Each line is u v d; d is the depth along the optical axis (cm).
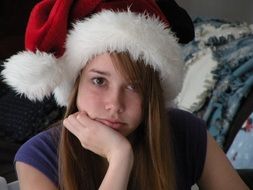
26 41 80
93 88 77
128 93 77
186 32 90
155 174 86
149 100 80
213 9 238
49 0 81
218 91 171
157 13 80
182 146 97
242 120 161
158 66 77
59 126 91
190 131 99
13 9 206
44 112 160
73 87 82
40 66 74
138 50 73
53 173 85
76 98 81
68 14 77
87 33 74
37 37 77
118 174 76
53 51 79
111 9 77
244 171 109
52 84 77
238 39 189
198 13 242
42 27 76
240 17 232
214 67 179
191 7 243
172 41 79
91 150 81
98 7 78
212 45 189
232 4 231
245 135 147
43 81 76
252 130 146
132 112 78
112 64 74
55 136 89
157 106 80
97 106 76
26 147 89
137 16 76
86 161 86
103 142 78
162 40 76
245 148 144
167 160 85
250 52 179
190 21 90
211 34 194
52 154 87
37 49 77
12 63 77
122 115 77
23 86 77
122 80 75
